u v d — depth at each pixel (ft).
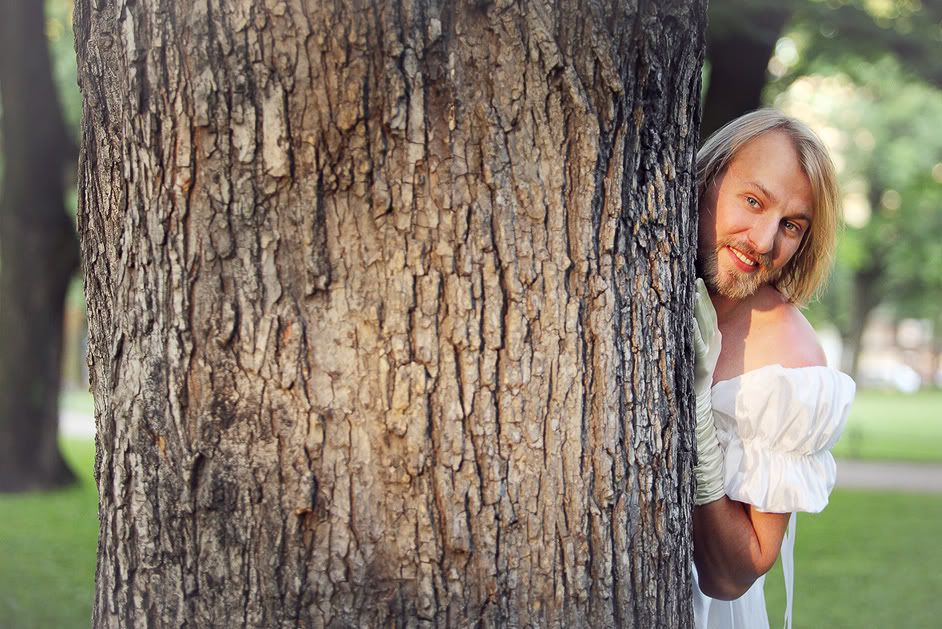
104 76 5.69
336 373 5.53
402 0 5.37
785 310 7.59
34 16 35.37
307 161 5.44
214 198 5.52
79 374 119.85
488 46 5.49
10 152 35.86
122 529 5.84
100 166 5.84
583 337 5.71
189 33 5.46
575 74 5.58
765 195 7.09
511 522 5.64
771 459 7.14
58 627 18.26
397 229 5.47
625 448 5.86
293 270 5.51
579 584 5.74
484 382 5.57
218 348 5.57
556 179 5.60
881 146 99.71
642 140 5.90
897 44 32.68
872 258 114.01
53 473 37.11
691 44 6.10
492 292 5.55
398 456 5.54
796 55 41.19
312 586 5.57
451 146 5.48
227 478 5.59
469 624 5.60
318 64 5.39
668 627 6.13
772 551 7.28
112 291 5.84
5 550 25.13
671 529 6.15
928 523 33.12
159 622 5.74
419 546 5.57
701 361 6.93
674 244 6.11
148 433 5.70
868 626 20.11
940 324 162.40
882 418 93.71
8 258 36.24
